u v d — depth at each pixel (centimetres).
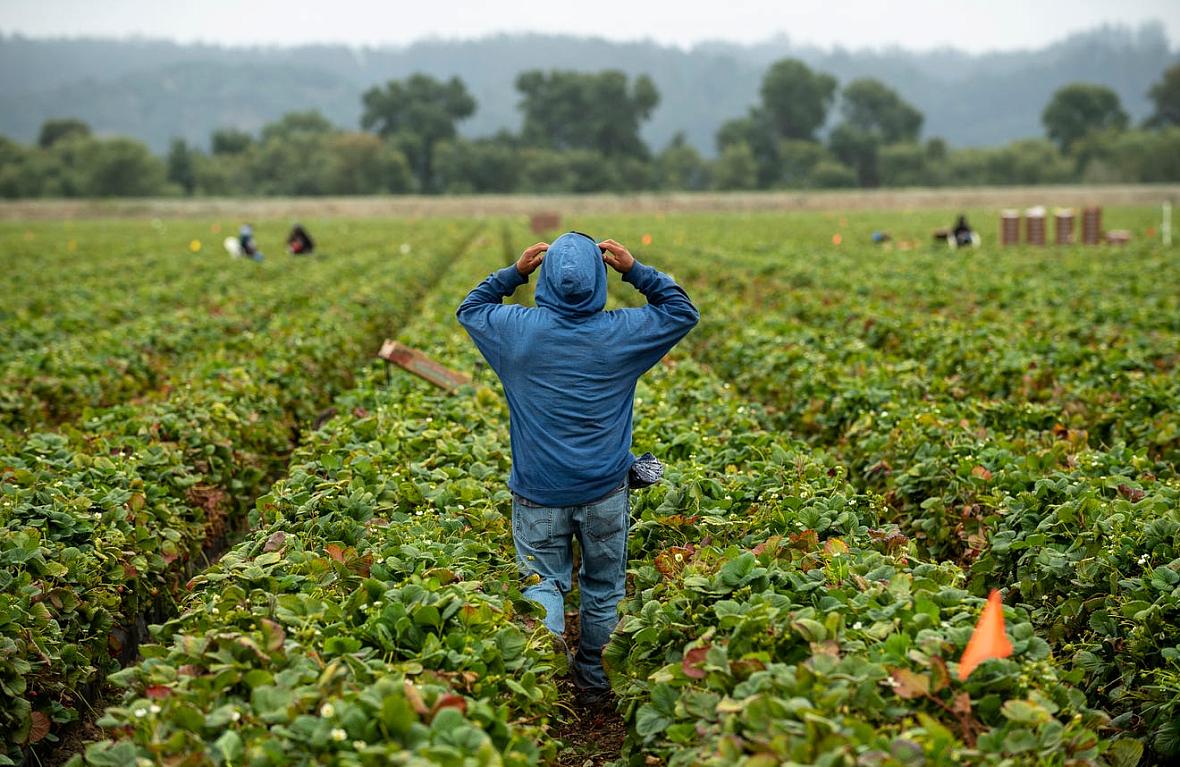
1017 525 1062
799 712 605
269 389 1802
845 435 1556
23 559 980
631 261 877
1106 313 2695
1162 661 877
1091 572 953
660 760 725
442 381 1570
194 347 2477
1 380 1906
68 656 984
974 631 679
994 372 1808
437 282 4656
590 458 856
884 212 12875
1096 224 5994
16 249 7112
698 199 14700
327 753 596
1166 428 1446
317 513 1016
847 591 776
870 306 2805
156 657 728
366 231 9062
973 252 5131
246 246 5344
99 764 597
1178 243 6100
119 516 1134
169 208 14050
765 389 1959
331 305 2967
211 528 1455
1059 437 1463
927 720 608
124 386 2055
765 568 811
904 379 1720
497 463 1255
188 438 1457
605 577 916
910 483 1270
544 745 736
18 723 888
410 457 1254
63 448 1316
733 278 3969
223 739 596
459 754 573
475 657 708
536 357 843
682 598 789
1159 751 829
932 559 1137
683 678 708
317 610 772
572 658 1049
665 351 871
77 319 2930
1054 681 687
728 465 1188
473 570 879
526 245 6378
